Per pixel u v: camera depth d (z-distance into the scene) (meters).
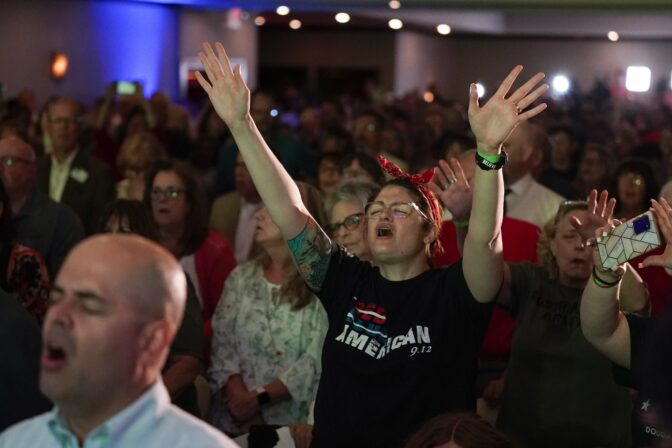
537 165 8.31
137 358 2.49
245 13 27.81
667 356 2.82
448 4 16.08
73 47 20.42
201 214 6.13
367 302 3.84
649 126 22.36
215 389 5.16
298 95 30.42
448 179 4.23
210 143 11.52
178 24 24.28
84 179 8.30
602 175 10.08
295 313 5.04
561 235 4.56
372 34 35.94
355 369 3.74
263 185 3.81
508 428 4.61
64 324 2.46
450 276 3.77
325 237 3.91
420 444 2.98
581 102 31.00
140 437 2.49
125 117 12.12
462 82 40.00
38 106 19.56
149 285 2.49
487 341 5.56
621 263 3.63
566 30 35.59
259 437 4.54
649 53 37.81
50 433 2.61
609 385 4.50
